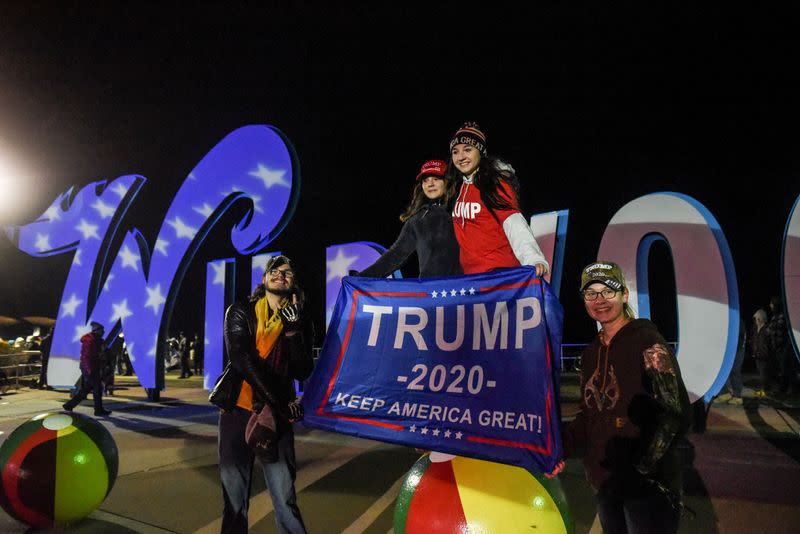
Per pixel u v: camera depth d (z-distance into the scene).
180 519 4.49
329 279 11.38
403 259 3.48
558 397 2.44
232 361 3.24
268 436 3.09
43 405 11.54
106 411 10.10
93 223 13.91
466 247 3.06
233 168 12.04
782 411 9.33
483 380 2.69
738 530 4.08
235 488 3.30
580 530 4.22
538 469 2.36
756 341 11.30
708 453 6.38
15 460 4.14
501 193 2.94
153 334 12.36
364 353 3.09
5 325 23.73
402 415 2.81
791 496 4.84
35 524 4.20
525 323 2.67
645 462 2.22
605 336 2.59
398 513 2.81
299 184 11.44
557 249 8.19
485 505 2.57
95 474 4.32
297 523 3.22
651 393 2.35
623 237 7.80
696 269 7.30
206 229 12.37
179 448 7.13
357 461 6.44
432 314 2.96
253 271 11.71
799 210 7.45
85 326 13.59
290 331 3.36
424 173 3.33
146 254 13.24
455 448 2.59
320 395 3.08
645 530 2.30
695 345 7.27
